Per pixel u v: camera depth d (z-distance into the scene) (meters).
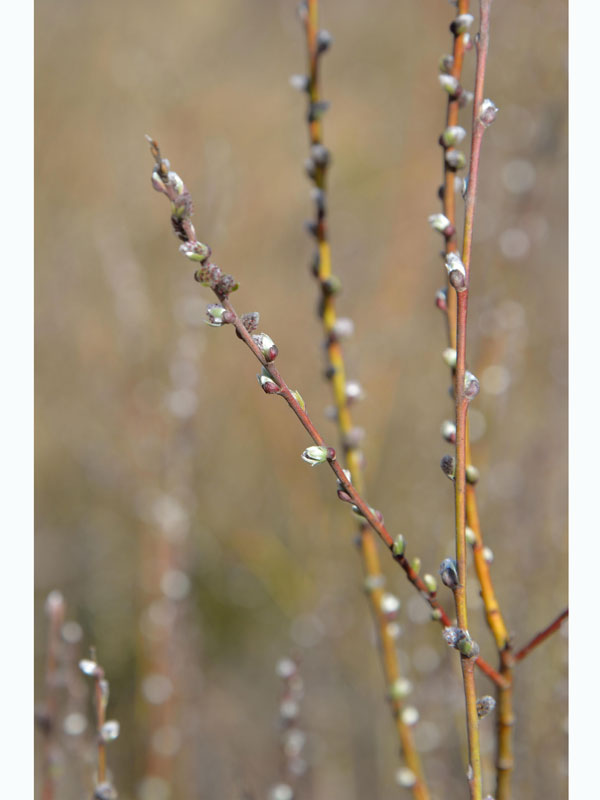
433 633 0.94
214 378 1.39
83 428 1.35
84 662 0.62
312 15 0.66
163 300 1.34
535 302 1.13
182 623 1.02
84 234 1.47
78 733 0.71
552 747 0.79
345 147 1.71
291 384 1.34
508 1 1.21
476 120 0.55
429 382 1.26
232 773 0.98
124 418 1.29
